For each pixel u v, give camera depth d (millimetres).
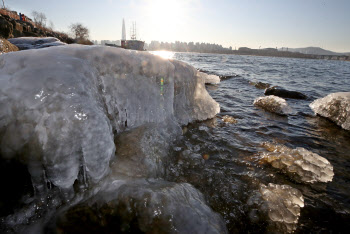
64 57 1616
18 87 1297
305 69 18906
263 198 1701
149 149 1972
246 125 3496
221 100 5246
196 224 1281
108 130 1568
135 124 2354
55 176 1338
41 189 1352
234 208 1612
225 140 2818
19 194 1303
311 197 1776
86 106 1430
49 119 1309
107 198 1391
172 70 2764
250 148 2635
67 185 1385
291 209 1585
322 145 2855
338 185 1956
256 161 2312
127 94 2221
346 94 3943
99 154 1470
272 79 10188
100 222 1287
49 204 1368
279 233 1406
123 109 2201
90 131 1417
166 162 2107
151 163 1817
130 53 2271
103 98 1953
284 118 4000
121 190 1424
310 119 4016
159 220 1258
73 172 1386
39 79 1345
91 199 1409
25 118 1276
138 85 2326
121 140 1991
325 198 1769
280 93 5980
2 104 1251
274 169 2166
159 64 2533
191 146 2570
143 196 1358
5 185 1271
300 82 9492
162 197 1369
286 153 2346
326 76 13023
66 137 1337
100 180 1504
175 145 2521
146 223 1255
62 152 1331
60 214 1327
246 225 1464
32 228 1263
